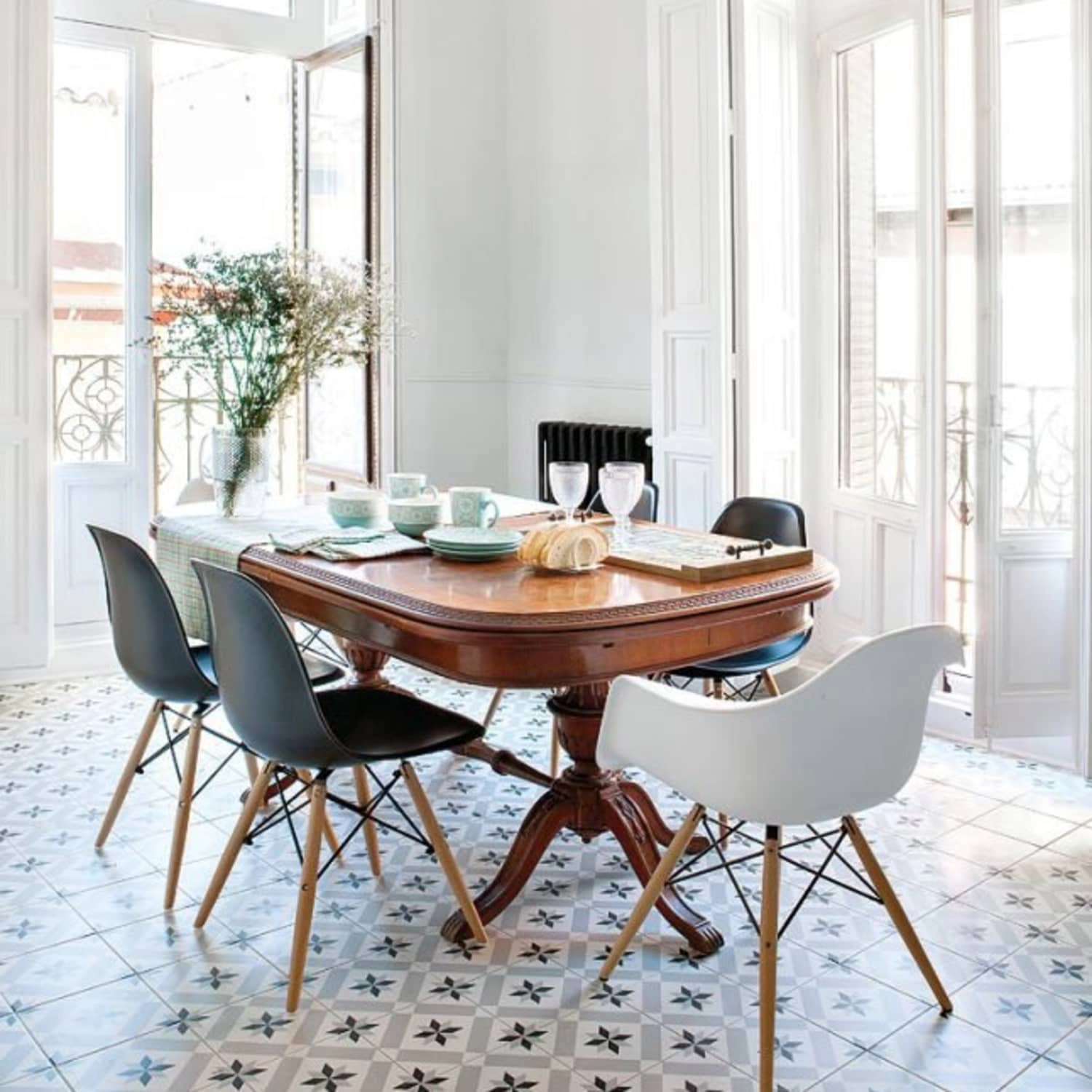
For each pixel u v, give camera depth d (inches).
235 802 143.2
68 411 203.0
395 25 221.3
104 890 119.8
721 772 86.9
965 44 182.4
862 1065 90.8
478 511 128.2
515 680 96.7
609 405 219.6
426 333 230.8
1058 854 129.0
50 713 177.0
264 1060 91.2
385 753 100.7
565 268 226.1
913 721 88.3
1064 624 157.3
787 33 182.5
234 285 136.6
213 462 142.1
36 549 189.6
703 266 178.4
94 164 200.8
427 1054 92.1
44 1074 89.2
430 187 228.5
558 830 116.3
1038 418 154.7
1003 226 151.9
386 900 118.5
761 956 87.4
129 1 200.1
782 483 187.0
